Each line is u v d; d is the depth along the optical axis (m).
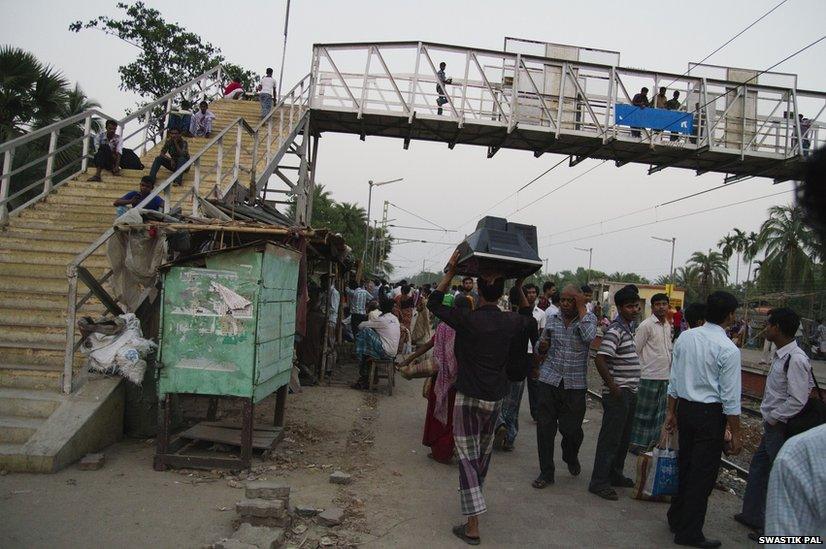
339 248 9.62
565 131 14.91
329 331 11.33
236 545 3.56
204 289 5.19
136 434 6.05
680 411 4.50
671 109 15.80
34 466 4.80
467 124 14.96
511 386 6.96
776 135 15.67
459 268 4.63
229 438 5.68
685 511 4.36
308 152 15.66
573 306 5.66
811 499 1.47
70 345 5.76
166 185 7.38
